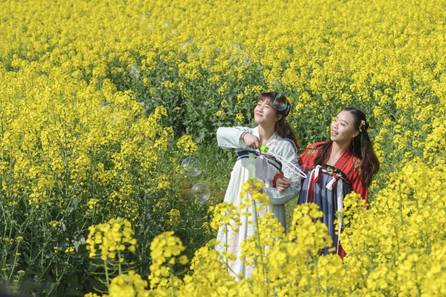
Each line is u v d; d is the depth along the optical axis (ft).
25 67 48.78
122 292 12.78
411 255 14.23
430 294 13.19
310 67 49.57
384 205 19.19
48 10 78.02
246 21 73.05
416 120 36.81
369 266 16.62
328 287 15.42
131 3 82.84
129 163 27.04
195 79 44.52
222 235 22.03
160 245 13.52
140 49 55.16
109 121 32.94
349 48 54.34
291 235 14.47
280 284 14.88
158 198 27.27
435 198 17.51
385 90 41.29
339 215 19.30
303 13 74.38
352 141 22.21
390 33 65.62
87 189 25.91
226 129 22.62
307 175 22.31
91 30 64.34
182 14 74.54
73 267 23.67
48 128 29.09
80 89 41.57
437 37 58.08
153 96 43.62
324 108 39.96
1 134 30.27
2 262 22.21
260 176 21.86
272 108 21.84
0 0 85.20
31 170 24.04
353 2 79.66
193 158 29.73
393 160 32.48
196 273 15.08
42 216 23.39
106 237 14.56
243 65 46.73
